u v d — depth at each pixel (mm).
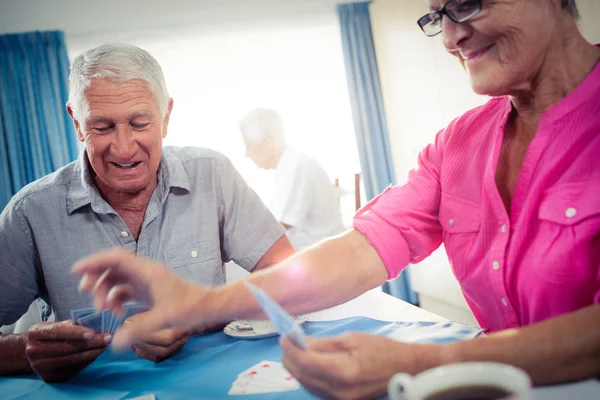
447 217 944
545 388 593
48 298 1422
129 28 4238
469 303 969
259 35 4406
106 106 1167
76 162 1422
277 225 1502
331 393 601
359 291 926
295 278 880
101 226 1350
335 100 4500
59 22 4117
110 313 929
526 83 774
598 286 709
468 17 730
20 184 3971
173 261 1382
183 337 1004
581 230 704
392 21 4082
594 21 2223
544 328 599
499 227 837
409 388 435
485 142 905
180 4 4293
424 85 3773
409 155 4184
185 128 4332
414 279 4062
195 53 4332
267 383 774
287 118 4465
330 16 4457
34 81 3973
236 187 1494
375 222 962
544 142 768
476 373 437
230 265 2207
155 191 1378
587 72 757
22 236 1316
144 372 905
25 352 944
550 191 754
